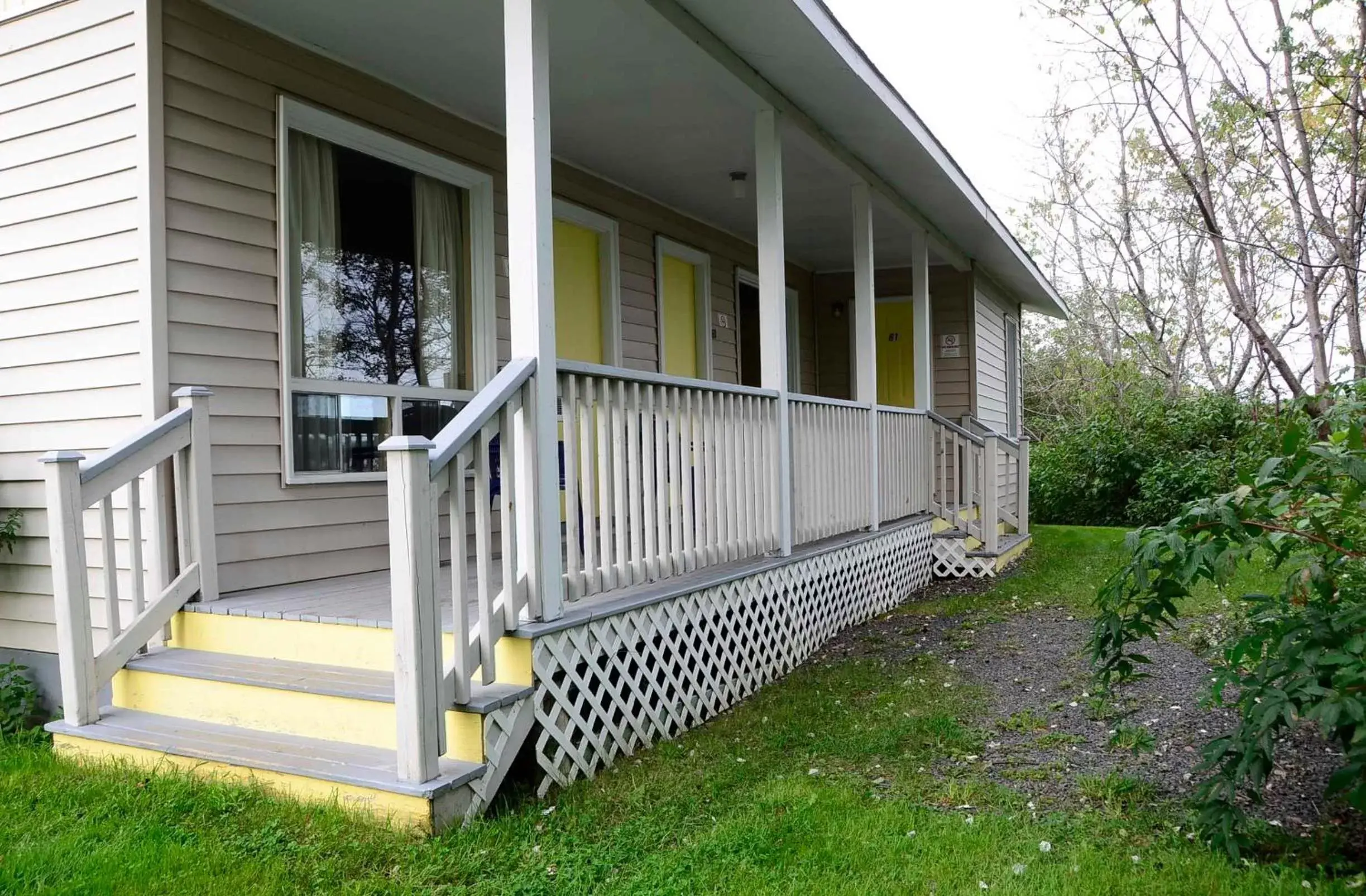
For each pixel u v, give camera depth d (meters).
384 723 3.02
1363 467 2.32
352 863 2.46
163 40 3.81
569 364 3.38
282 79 4.27
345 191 4.70
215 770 2.98
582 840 2.71
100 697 3.84
